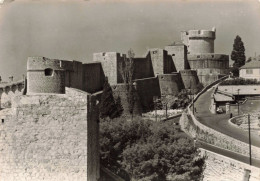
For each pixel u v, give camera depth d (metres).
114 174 57.28
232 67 162.00
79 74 114.88
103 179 51.56
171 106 132.88
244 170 46.19
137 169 59.16
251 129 76.06
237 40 159.25
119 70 132.12
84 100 36.88
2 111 37.34
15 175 37.03
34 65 43.81
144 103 131.62
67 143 36.84
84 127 36.81
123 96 119.88
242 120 88.38
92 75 125.50
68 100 36.91
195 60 161.25
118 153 64.31
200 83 154.75
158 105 133.00
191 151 60.56
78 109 36.88
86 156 36.81
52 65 44.06
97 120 42.00
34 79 43.84
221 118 93.38
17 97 37.09
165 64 150.25
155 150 60.53
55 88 44.09
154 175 58.34
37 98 37.03
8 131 37.03
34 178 36.94
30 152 37.00
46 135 36.97
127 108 118.50
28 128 37.00
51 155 36.91
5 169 37.03
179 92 144.25
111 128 69.69
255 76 143.50
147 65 146.38
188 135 80.06
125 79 125.38
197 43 166.75
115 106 109.81
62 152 36.88
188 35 166.75
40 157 36.94
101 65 132.50
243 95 126.44
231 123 83.25
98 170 42.75
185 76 152.38
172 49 158.62
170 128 74.00
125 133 70.44
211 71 157.75
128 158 60.44
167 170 59.69
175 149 60.22
